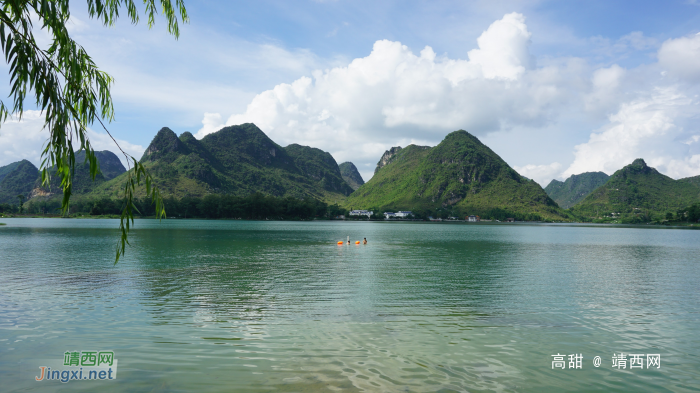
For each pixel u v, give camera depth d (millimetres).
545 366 12922
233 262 39188
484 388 11188
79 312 18750
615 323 18203
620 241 91500
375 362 12953
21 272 31078
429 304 21672
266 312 19297
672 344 15305
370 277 31031
